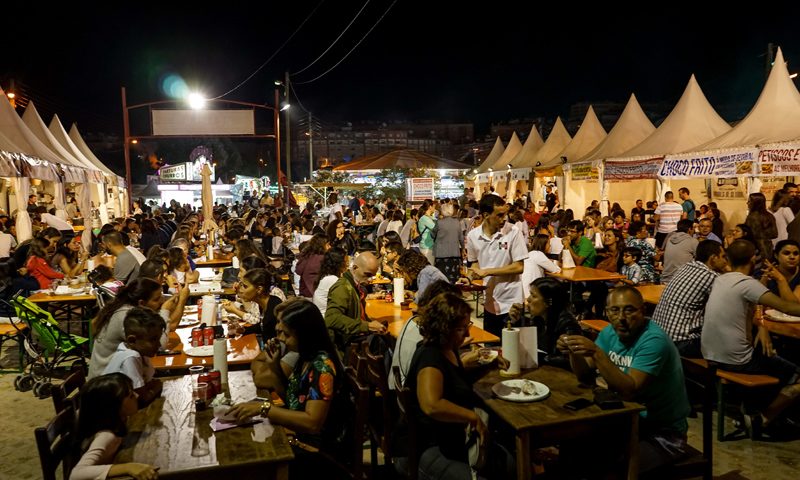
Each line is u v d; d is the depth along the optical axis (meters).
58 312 8.78
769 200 14.05
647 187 18.67
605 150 17.08
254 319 5.08
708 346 4.46
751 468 3.98
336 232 10.40
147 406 3.11
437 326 2.93
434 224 11.16
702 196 16.11
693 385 3.42
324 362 2.95
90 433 2.55
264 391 3.41
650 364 3.08
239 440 2.65
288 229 14.63
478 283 5.31
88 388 2.56
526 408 2.91
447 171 27.92
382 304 5.92
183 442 2.62
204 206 14.85
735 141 11.65
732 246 4.43
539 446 2.79
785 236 10.08
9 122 13.25
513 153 27.72
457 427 2.98
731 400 5.23
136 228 13.48
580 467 3.28
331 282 5.14
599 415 2.82
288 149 26.42
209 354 4.09
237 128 25.03
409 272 5.61
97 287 6.19
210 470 2.38
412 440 2.93
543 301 3.84
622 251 8.34
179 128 24.72
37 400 5.55
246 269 5.24
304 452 3.01
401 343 3.67
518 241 5.11
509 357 3.45
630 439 2.92
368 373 3.73
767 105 11.88
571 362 3.37
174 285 6.64
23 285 6.82
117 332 3.76
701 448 4.32
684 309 4.68
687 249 7.37
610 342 3.42
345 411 3.12
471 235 5.36
